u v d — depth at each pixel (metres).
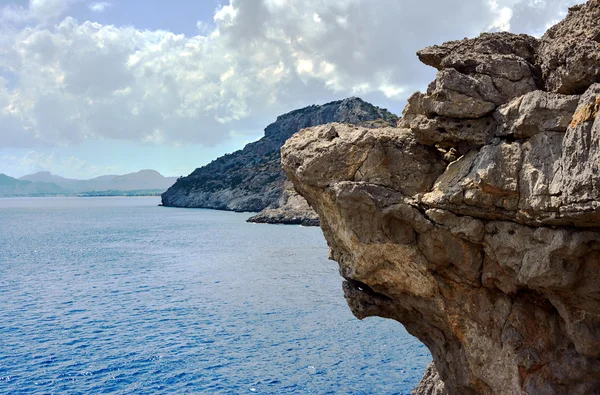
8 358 40.78
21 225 180.50
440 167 16.61
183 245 114.62
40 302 59.25
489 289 16.30
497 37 16.41
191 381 37.72
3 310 55.31
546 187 13.20
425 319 18.86
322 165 17.28
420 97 17.20
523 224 14.38
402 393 36.53
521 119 13.99
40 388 35.62
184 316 54.22
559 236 13.31
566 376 15.18
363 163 16.91
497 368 16.41
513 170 14.03
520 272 14.37
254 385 37.34
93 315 53.88
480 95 15.24
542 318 15.66
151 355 42.47
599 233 12.95
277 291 66.56
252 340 46.97
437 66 17.41
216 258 94.75
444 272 16.58
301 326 51.41
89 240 127.38
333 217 18.11
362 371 40.22
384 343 46.56
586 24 14.45
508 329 16.02
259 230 148.88
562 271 13.61
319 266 85.56
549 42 15.81
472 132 15.33
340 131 17.84
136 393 35.50
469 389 18.14
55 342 44.94
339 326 51.53
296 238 126.94
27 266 86.06
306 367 40.84
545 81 15.46
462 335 17.12
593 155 11.90
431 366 26.23
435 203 15.51
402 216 16.16
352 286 19.75
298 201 186.38
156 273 79.12
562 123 13.39
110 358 41.50
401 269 17.14
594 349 14.60
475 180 14.46
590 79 13.76
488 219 15.09
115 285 69.56
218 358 42.31
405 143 16.84
